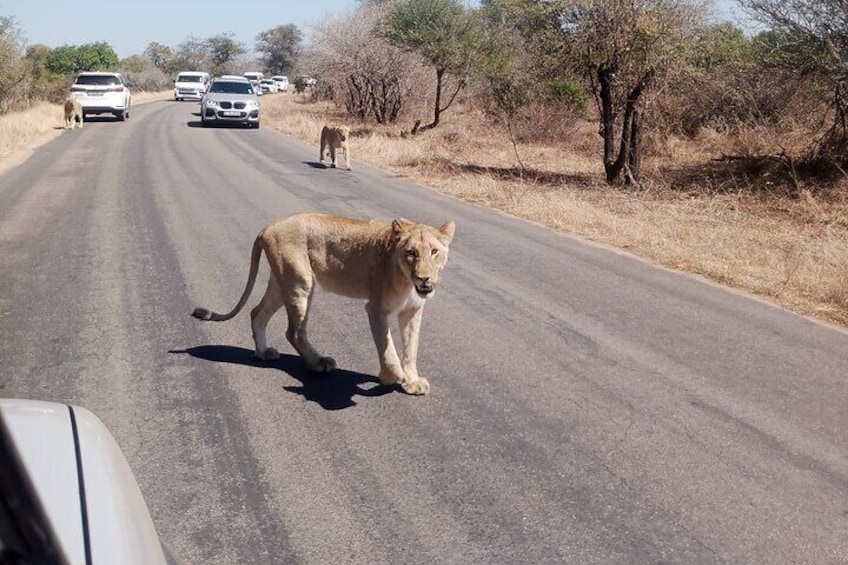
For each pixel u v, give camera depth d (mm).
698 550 4070
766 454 5113
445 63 30250
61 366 6211
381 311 5723
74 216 12266
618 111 18094
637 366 6586
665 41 16672
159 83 86500
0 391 5699
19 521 1377
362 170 19438
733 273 9664
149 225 11656
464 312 7926
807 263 9883
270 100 58719
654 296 8719
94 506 1833
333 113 42281
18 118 29984
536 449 5086
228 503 4352
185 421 5320
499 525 4230
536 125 28344
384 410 5594
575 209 13477
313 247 5996
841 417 5703
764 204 14914
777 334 7535
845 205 14211
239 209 13141
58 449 1981
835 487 4734
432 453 4992
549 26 17516
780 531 4262
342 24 37375
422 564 3883
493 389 6023
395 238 5520
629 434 5336
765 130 20359
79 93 32656
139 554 1815
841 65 15266
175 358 6453
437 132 30328
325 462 4844
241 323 7391
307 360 6203
